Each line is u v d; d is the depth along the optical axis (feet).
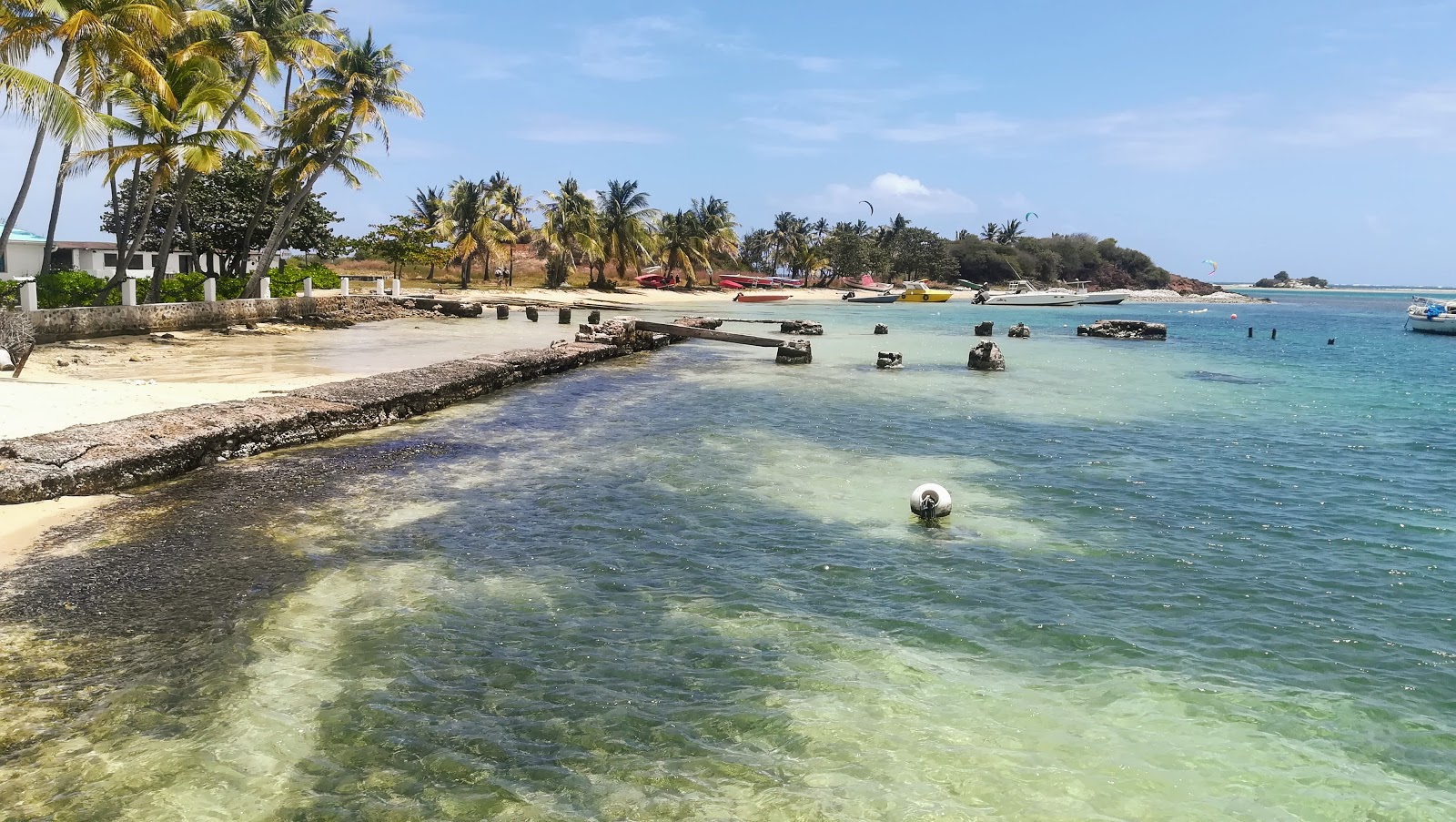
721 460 44.50
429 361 79.82
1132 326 148.15
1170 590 27.40
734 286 351.05
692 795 15.89
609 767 16.72
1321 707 20.01
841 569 28.55
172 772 15.90
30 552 26.84
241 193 167.02
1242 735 18.72
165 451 36.11
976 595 26.50
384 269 292.61
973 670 21.50
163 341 90.07
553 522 32.78
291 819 14.75
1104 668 21.76
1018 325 142.20
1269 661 22.43
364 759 16.63
